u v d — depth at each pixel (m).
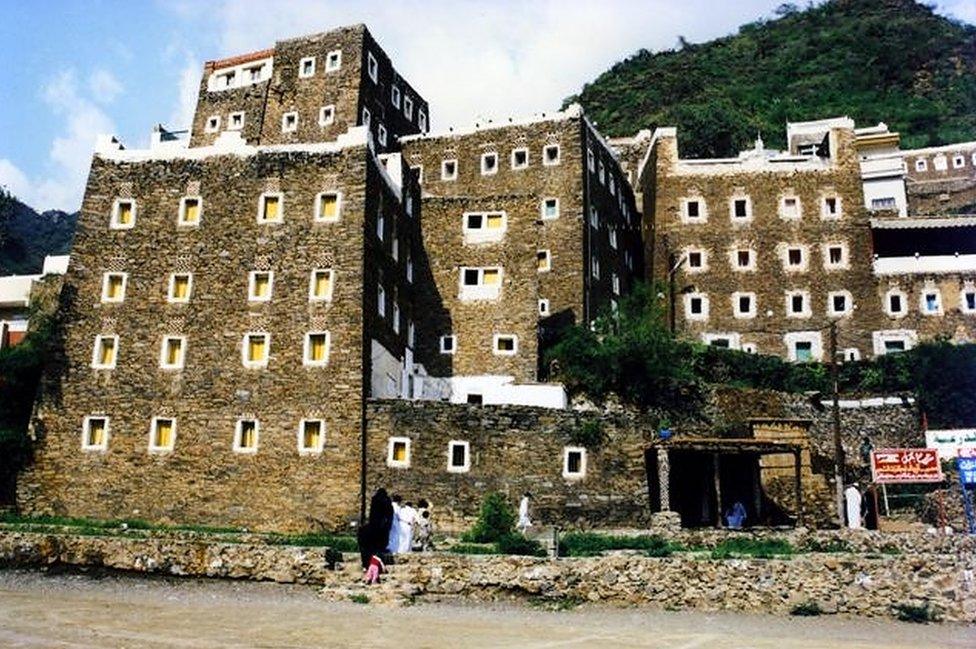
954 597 22.06
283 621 18.98
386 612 20.64
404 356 43.25
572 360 44.44
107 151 40.53
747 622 20.95
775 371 48.97
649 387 42.72
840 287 57.31
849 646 17.98
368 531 23.89
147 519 35.25
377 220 40.19
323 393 35.78
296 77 61.16
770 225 59.50
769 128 105.62
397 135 65.44
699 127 95.56
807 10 159.38
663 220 60.81
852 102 118.44
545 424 35.94
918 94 119.44
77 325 38.06
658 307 54.00
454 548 27.61
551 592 23.03
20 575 25.84
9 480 36.12
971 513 33.41
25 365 39.59
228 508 35.00
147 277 38.50
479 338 45.22
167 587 24.11
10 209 102.25
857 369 49.28
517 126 56.00
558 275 51.94
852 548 29.00
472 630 18.48
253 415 36.00
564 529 33.75
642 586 22.98
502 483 35.03
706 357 48.38
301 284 37.41
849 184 59.50
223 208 39.03
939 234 60.03
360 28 60.62
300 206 38.53
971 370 45.50
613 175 62.25
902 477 32.44
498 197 47.31
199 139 62.09
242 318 37.34
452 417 35.62
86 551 26.81
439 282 46.38
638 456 36.06
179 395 36.69
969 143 93.19
